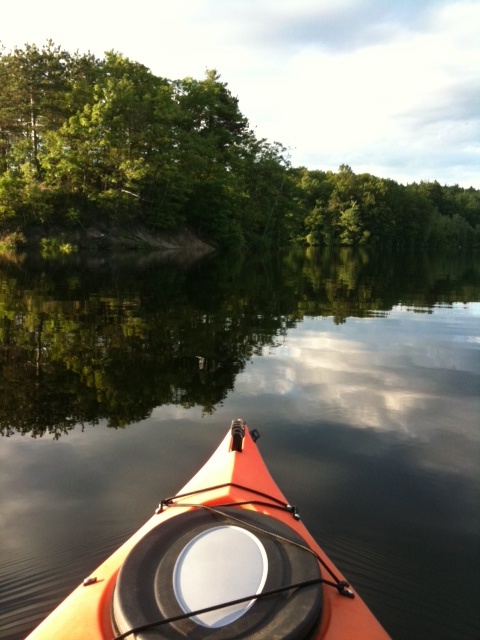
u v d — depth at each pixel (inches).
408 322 454.0
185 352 310.2
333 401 232.7
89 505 139.4
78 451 173.6
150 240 1456.7
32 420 200.4
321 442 186.7
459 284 851.4
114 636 70.2
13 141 1424.7
